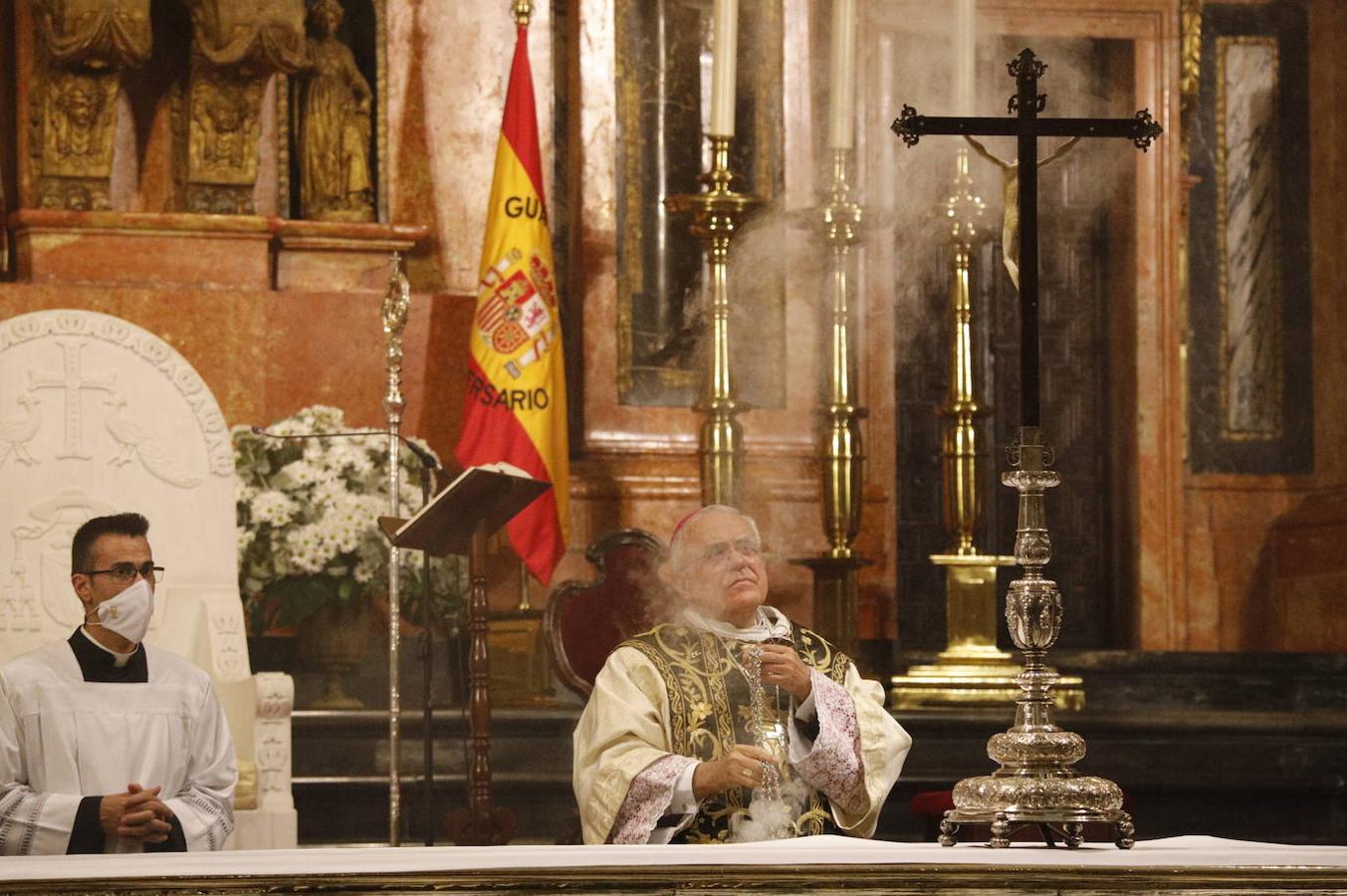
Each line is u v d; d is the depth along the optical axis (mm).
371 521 15445
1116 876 5102
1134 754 16109
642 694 10344
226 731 11406
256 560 15359
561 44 20938
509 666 17078
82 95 18844
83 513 13484
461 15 20266
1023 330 6598
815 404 20688
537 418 17625
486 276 17859
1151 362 22703
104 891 5043
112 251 18672
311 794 14922
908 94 21797
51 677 11023
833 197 17391
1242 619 23391
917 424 22625
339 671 16109
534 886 5062
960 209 17312
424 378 19062
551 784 15172
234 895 5055
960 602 17094
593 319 20531
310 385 18828
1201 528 23438
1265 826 16500
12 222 18719
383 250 19609
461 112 20141
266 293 18797
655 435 20500
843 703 9898
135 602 11055
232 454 13875
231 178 19172
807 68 21062
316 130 19703
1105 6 22453
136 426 13703
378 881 5062
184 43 19562
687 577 10742
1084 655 19359
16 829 10305
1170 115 22719
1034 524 6477
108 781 10914
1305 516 23125
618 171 20953
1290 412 23859
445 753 15492
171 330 18547
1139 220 22734
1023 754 6207
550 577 17641
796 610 20141
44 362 13641
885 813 15859
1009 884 5090
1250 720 16422
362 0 20234
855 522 17688
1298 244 23984
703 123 21219
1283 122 24031
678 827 9633
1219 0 23938
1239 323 23812
